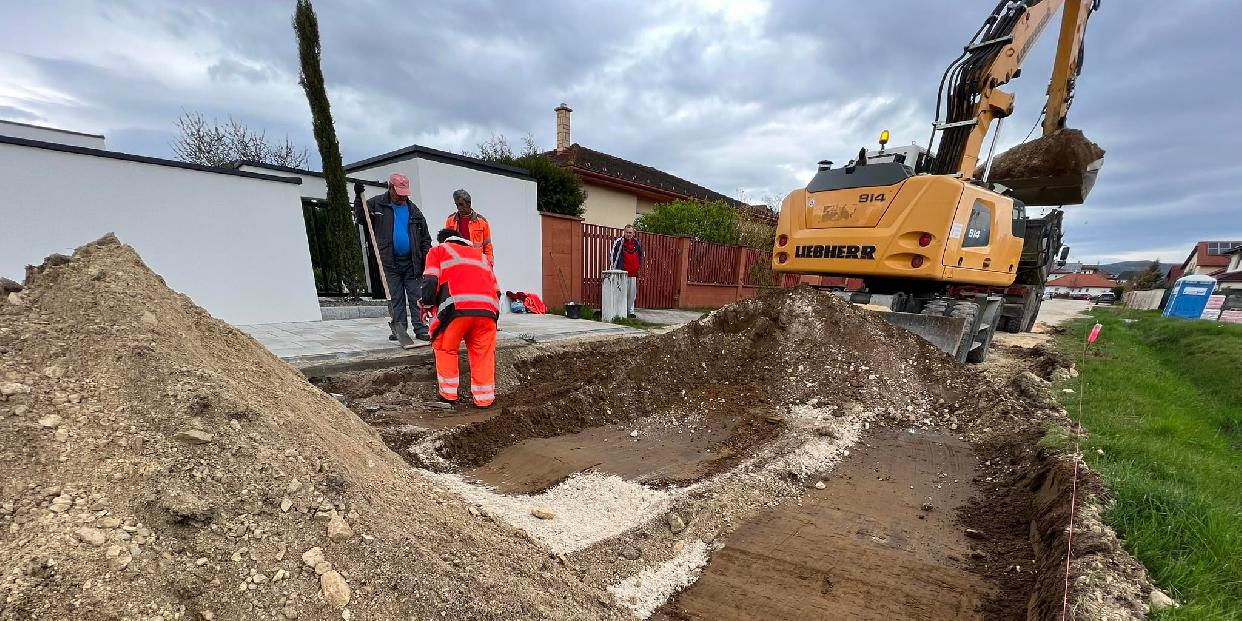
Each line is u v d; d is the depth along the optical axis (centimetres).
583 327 843
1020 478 364
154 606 139
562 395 525
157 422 181
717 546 280
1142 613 196
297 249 767
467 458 382
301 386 297
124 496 159
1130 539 244
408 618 164
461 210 601
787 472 366
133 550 147
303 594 157
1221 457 392
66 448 166
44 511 148
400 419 442
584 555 256
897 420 491
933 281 678
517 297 997
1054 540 257
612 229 1231
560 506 309
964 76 733
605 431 448
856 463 403
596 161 2073
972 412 497
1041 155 952
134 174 613
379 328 718
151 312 229
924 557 276
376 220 580
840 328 585
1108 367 701
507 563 208
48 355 194
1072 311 2195
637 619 220
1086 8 934
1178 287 1834
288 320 761
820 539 290
